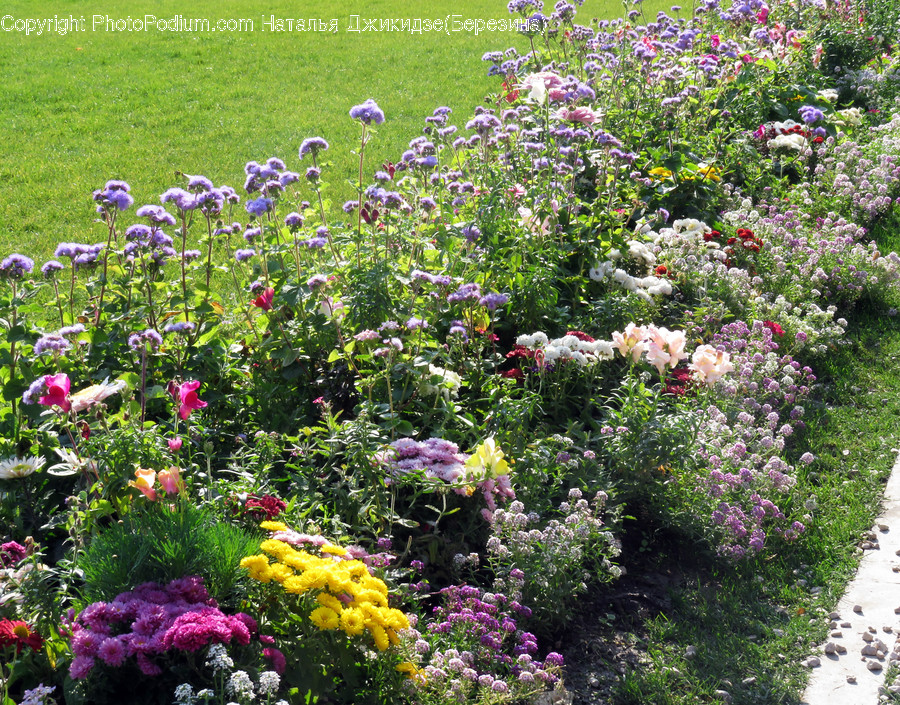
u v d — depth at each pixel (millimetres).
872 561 4043
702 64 8383
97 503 3369
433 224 5633
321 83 14062
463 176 6289
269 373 4438
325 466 3805
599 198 5945
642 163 7211
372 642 2949
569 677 3396
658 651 3541
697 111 8281
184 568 2898
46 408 3965
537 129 6191
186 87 13859
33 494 3848
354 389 4398
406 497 3768
